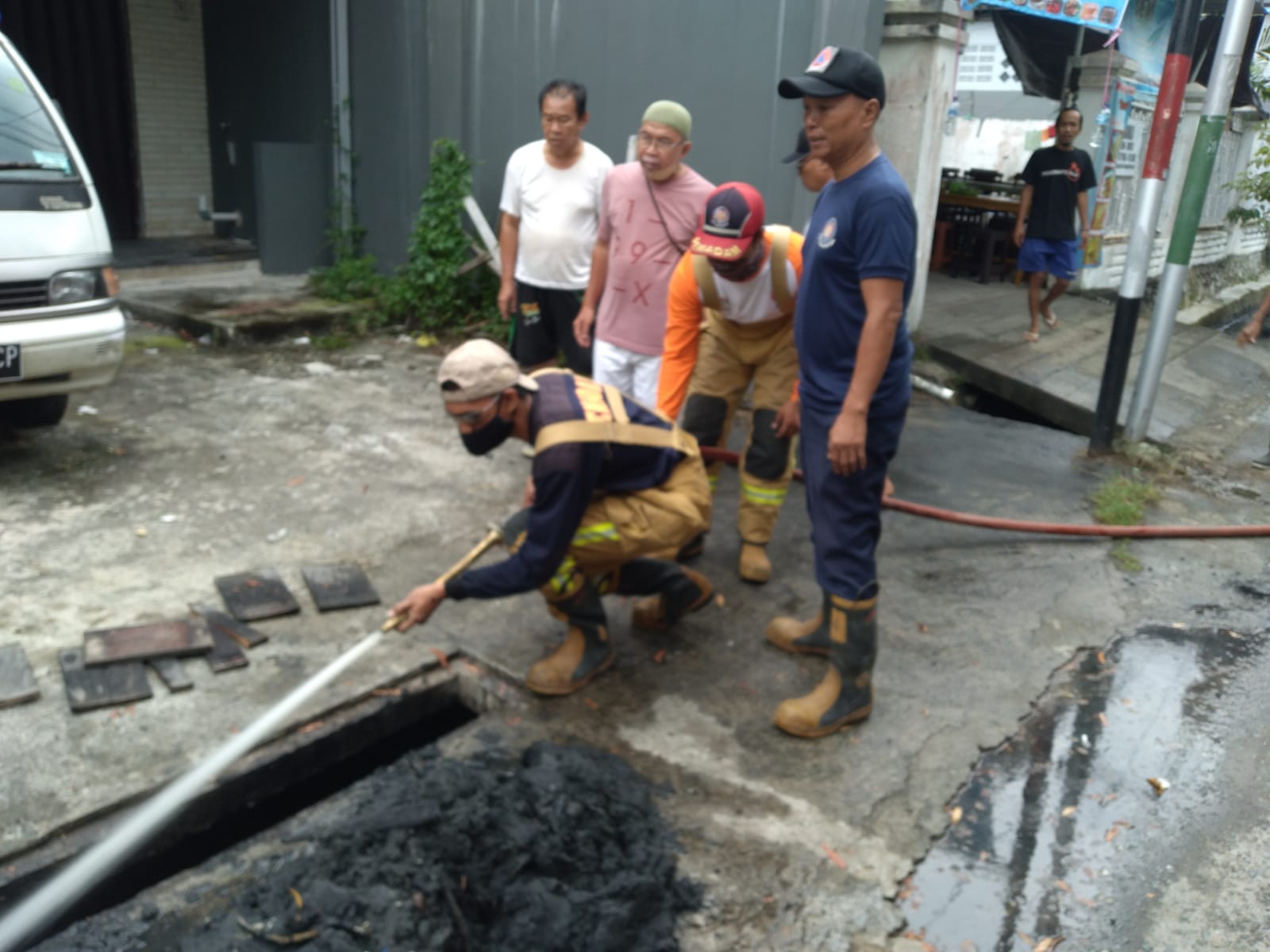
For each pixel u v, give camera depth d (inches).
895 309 110.0
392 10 327.6
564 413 116.6
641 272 172.2
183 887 97.8
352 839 103.3
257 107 385.4
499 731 125.0
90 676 126.1
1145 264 234.5
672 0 292.4
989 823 114.7
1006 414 311.3
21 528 169.2
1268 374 355.9
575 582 129.9
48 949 90.1
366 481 200.1
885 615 160.9
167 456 205.9
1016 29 435.2
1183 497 225.0
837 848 108.4
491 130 323.6
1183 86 221.9
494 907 96.9
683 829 109.7
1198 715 138.9
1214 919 102.1
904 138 303.7
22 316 179.9
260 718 116.8
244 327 293.0
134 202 394.0
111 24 374.6
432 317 320.2
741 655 145.8
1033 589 173.3
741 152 295.4
